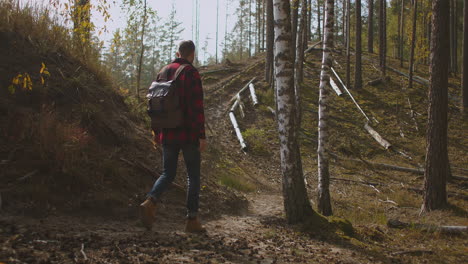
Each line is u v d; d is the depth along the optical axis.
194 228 3.96
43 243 2.71
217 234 4.28
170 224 4.54
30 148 4.52
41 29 6.67
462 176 12.73
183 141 3.51
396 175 13.71
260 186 11.05
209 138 15.76
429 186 8.71
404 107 21.20
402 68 28.47
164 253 2.97
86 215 4.13
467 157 15.58
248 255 3.35
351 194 11.02
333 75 26.19
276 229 5.18
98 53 7.64
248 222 5.54
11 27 6.21
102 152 5.43
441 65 8.60
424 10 24.08
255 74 26.41
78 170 4.60
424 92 23.31
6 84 5.30
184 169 6.81
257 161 14.47
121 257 2.67
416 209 9.26
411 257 4.57
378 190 11.65
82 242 2.93
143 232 3.80
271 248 3.88
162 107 3.40
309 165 14.41
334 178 12.86
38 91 5.52
